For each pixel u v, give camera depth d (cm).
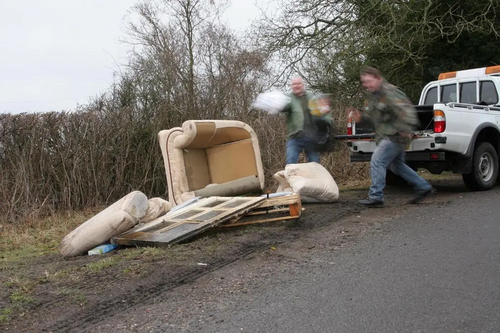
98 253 564
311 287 424
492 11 1591
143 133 994
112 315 381
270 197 665
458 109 806
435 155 790
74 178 866
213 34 1672
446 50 1728
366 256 502
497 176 901
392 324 346
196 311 383
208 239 586
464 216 655
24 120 827
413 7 1550
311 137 763
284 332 342
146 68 1240
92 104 950
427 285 415
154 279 454
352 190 953
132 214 576
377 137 713
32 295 425
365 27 1535
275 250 537
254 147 852
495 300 377
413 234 577
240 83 1384
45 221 781
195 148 859
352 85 1585
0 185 796
